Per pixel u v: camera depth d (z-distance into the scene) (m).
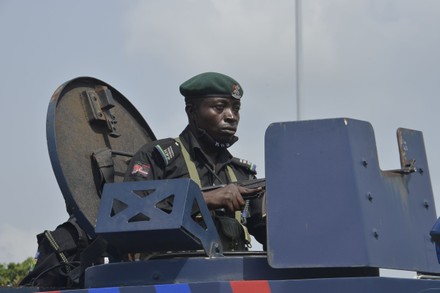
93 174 9.62
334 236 7.73
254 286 7.55
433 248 8.41
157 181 7.94
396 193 8.14
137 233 7.87
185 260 7.92
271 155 7.96
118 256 8.82
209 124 9.63
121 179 9.95
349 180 7.78
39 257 10.83
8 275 20.61
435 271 8.38
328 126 7.89
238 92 9.77
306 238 7.77
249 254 8.19
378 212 7.89
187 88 9.69
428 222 8.40
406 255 8.07
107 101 10.04
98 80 10.23
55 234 10.71
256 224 9.57
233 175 9.81
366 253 7.66
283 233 7.81
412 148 8.45
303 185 7.86
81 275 9.14
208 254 8.02
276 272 7.93
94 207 9.45
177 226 7.73
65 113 9.57
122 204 8.16
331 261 7.70
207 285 7.56
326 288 7.55
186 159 9.49
